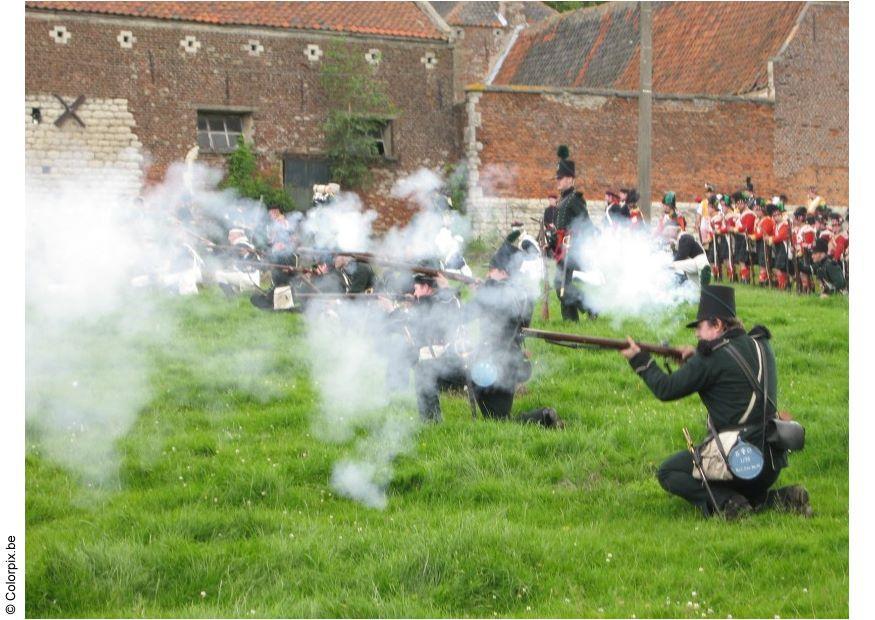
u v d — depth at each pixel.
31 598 8.76
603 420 12.68
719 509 9.91
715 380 9.77
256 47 38.47
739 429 9.73
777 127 42.44
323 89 39.25
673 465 10.19
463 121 40.56
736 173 41.97
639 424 12.44
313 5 40.03
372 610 8.41
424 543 9.19
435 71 40.59
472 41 58.03
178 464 11.31
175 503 10.53
